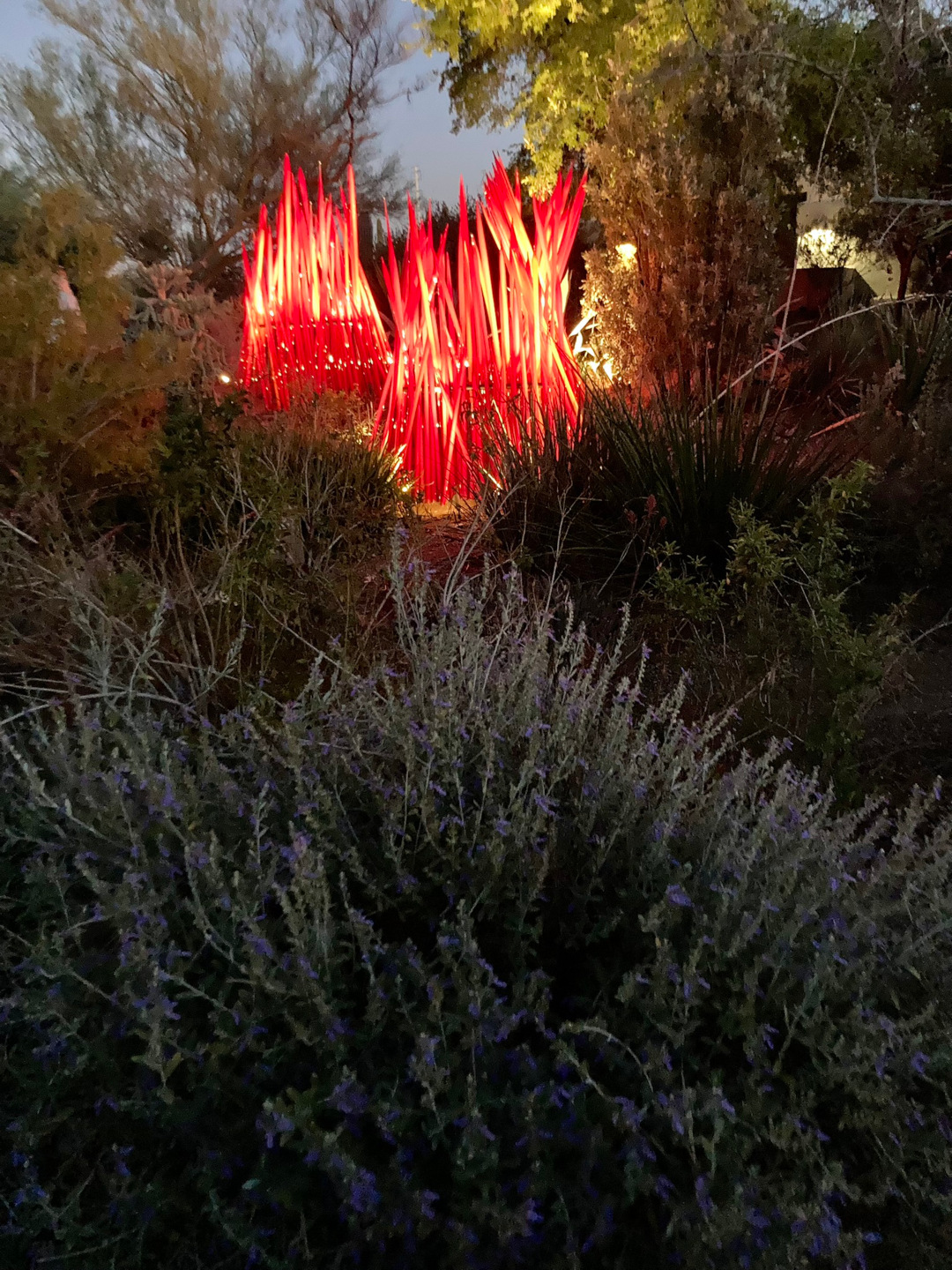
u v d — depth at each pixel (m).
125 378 3.16
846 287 6.46
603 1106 1.13
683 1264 1.04
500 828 1.33
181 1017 1.22
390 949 1.27
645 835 1.45
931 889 1.47
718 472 3.38
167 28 11.66
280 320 5.86
